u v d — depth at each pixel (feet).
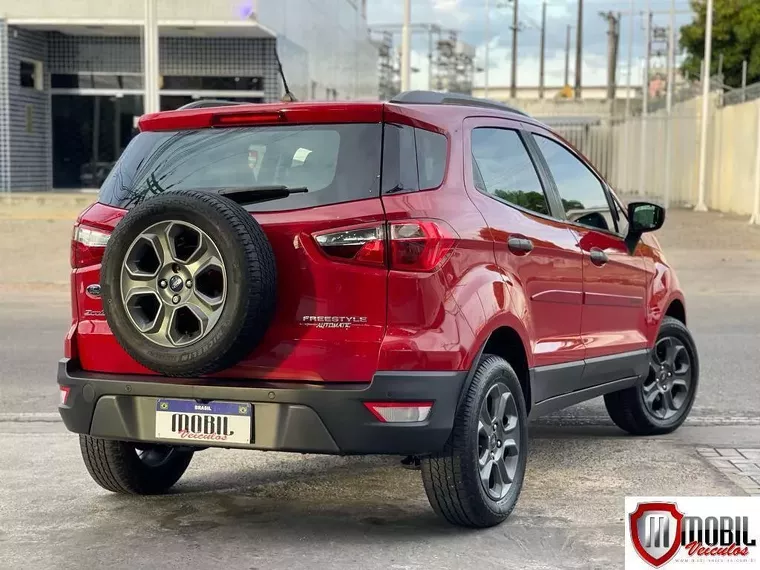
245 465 20.59
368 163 15.14
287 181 15.38
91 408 15.72
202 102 16.94
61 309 44.88
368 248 14.74
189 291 14.64
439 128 16.20
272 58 97.60
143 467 17.98
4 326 39.42
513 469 16.67
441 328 14.94
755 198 90.33
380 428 14.56
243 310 14.32
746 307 45.19
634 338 21.34
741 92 104.99
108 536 15.96
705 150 111.96
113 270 14.97
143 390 15.34
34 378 29.07
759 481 18.94
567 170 20.03
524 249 17.16
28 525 16.52
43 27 93.61
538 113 222.07
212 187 15.81
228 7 89.35
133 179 16.37
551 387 18.25
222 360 14.52
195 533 16.12
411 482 19.30
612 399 22.59
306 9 111.86
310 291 14.85
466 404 15.33
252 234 14.51
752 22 139.23
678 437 22.76
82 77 99.19
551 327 18.12
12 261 59.57
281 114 15.62
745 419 24.36
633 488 18.56
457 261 15.37
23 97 95.09
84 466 20.22
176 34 95.76
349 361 14.76
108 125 99.81
